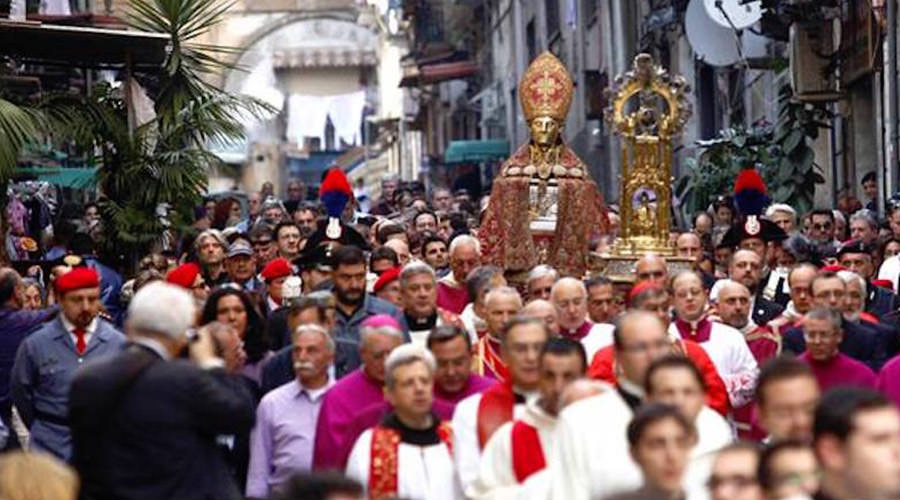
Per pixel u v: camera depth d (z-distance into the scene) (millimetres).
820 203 34188
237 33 107188
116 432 12930
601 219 24094
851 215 27984
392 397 13844
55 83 35562
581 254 23812
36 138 26078
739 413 16906
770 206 28656
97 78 38500
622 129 22891
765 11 31781
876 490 10164
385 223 26422
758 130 32188
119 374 12938
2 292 19047
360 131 112625
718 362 17172
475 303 18328
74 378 13047
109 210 27234
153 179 27297
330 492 10453
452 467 13992
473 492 13477
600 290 18375
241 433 13234
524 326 14055
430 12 80375
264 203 33750
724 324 18125
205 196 34750
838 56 30703
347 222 29062
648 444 10859
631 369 13305
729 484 10461
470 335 17531
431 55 80188
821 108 31047
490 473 13336
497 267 21531
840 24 30797
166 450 12930
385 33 102562
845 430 10211
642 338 13266
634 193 23109
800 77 30703
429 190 67375
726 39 35031
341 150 116688
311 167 116438
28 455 11219
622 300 20078
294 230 25188
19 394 17312
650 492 9656
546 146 23969
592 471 11961
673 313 18469
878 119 30734
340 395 14992
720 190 31516
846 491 10266
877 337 18156
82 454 13047
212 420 13031
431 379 13844
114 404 12906
